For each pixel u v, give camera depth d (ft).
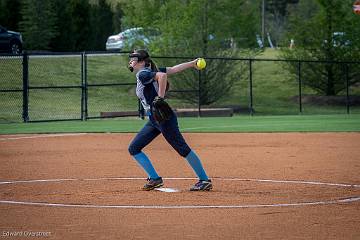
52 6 408.46
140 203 81.87
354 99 343.67
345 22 338.54
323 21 341.82
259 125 218.79
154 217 73.10
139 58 90.38
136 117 272.51
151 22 326.03
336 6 339.36
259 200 84.23
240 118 259.80
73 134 188.85
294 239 62.90
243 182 101.04
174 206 79.77
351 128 206.08
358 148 149.28
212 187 95.30
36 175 109.70
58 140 171.42
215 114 281.13
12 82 315.99
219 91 309.42
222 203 81.87
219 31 314.76
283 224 69.41
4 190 93.25
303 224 69.41
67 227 68.28
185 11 312.50
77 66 357.20
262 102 341.21
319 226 68.49
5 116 267.80
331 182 100.99
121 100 323.57
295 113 305.12
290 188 94.79
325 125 218.59
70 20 414.00
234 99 345.31
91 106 305.94
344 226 68.49
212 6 315.78
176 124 89.92
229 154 139.13
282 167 118.83
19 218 73.00
